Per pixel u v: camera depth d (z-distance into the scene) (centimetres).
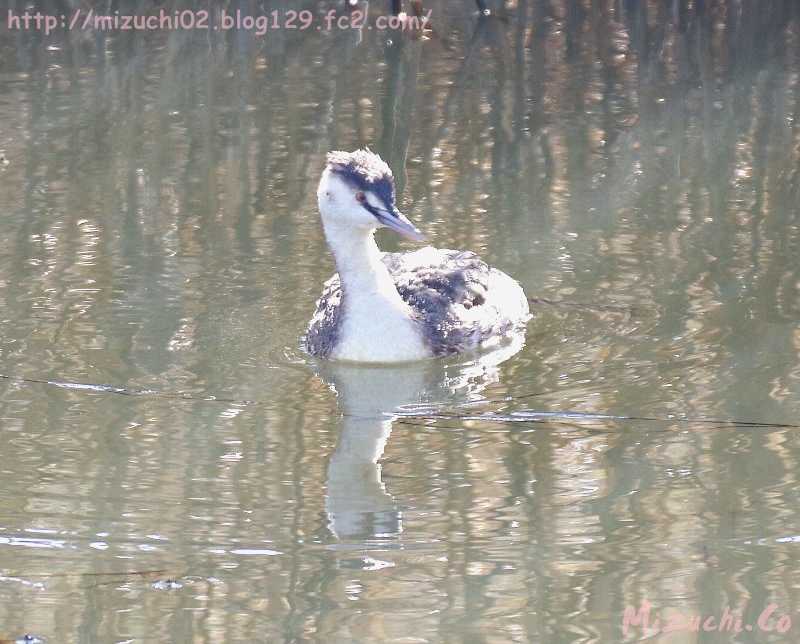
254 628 814
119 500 970
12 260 1409
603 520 938
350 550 903
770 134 1761
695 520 933
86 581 867
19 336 1250
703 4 2286
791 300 1303
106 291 1348
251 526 938
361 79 2027
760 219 1495
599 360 1209
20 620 824
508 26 2270
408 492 983
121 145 1761
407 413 1125
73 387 1156
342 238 1238
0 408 1113
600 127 1803
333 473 1014
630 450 1040
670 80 1994
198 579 868
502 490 980
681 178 1622
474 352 1261
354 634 808
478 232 1479
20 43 2230
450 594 848
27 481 995
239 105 1916
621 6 2317
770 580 859
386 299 1245
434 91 1966
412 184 1617
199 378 1187
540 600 842
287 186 1622
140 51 2188
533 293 1346
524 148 1733
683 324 1267
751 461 1014
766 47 2131
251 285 1375
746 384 1141
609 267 1395
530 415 1111
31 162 1694
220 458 1037
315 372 1215
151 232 1490
